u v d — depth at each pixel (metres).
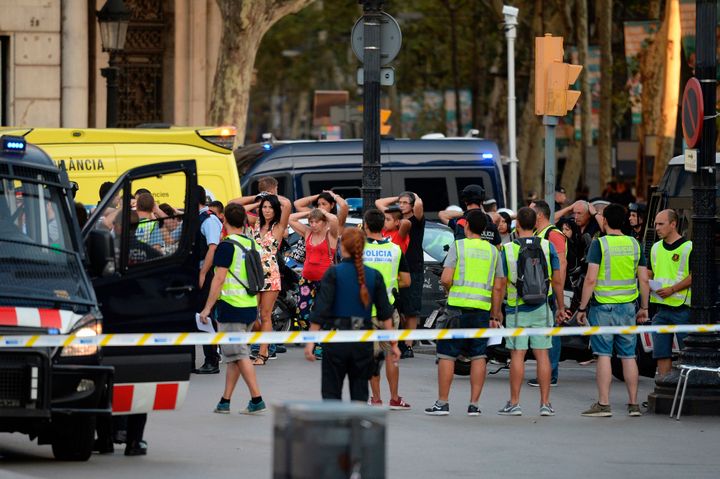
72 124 94.06
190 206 36.34
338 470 20.98
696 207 44.62
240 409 43.97
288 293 59.34
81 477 31.98
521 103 164.88
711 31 44.25
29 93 93.56
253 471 33.47
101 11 78.00
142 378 34.31
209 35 106.56
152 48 106.31
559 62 56.22
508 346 44.47
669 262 46.47
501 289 43.81
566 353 54.41
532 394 49.78
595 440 40.00
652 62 122.44
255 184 73.56
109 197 35.72
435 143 76.50
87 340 32.75
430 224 64.94
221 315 43.41
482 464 35.75
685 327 43.72
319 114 123.00
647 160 128.88
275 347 57.97
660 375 46.56
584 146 134.25
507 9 99.19
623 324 44.28
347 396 48.38
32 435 34.56
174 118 106.31
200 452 36.28
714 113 44.44
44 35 93.56
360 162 74.25
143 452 35.66
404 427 41.69
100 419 35.88
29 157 35.44
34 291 33.22
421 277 55.25
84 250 35.16
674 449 38.72
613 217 44.50
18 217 34.53
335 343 34.62
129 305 35.69
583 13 131.75
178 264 36.22
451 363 44.16
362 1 49.00
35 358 31.75
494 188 76.50
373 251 43.31
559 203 73.88
